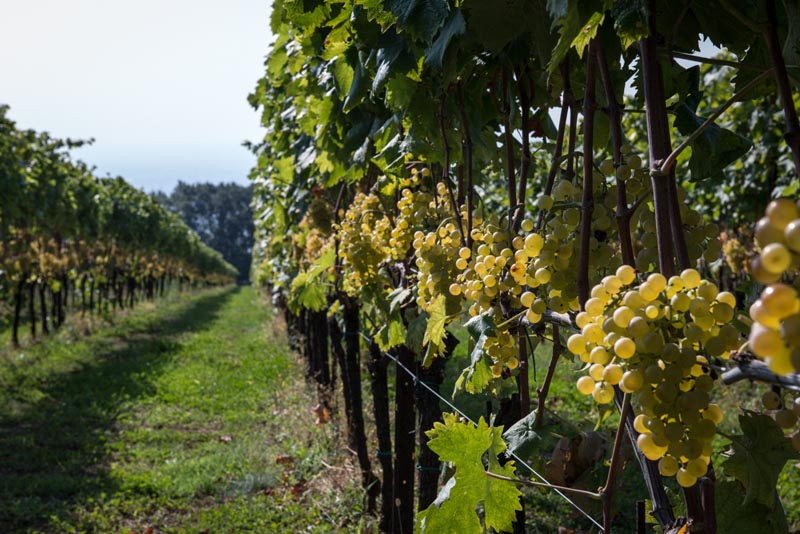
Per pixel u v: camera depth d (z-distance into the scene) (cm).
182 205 12356
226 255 12200
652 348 92
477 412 625
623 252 138
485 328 167
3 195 1354
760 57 166
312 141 535
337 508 562
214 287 6394
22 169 1459
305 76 450
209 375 1273
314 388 984
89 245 2044
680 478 97
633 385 93
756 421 121
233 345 1725
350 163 394
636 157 137
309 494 613
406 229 282
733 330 92
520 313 160
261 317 2605
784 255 52
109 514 628
